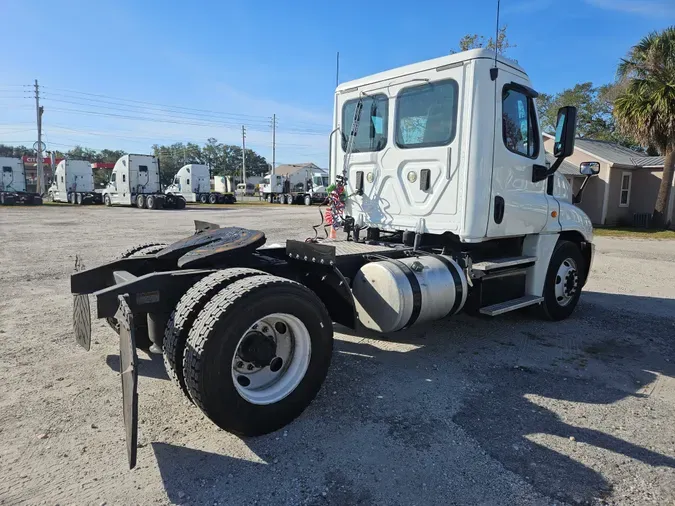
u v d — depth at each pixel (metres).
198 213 26.92
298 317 3.19
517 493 2.57
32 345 4.68
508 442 3.09
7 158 36.69
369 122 5.36
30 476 2.63
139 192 33.09
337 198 5.62
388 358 4.56
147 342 4.15
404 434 3.16
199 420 3.30
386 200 5.22
